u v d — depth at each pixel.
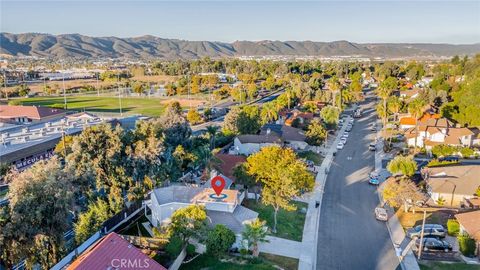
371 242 36.47
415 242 35.09
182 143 55.72
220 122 102.81
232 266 30.73
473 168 49.59
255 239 32.28
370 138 82.56
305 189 42.16
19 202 27.58
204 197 37.84
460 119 84.06
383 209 42.34
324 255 33.97
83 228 33.88
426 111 92.69
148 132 46.53
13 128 82.00
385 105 90.00
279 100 107.81
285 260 32.72
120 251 25.48
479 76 110.00
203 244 32.50
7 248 27.19
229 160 56.66
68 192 30.36
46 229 29.19
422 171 54.09
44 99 153.88
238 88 147.50
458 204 44.78
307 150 71.81
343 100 121.69
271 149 44.47
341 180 55.41
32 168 31.11
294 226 39.59
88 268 22.88
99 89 185.12
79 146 38.88
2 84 182.62
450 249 34.16
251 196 46.78
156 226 37.56
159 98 159.12
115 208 38.41
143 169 41.66
